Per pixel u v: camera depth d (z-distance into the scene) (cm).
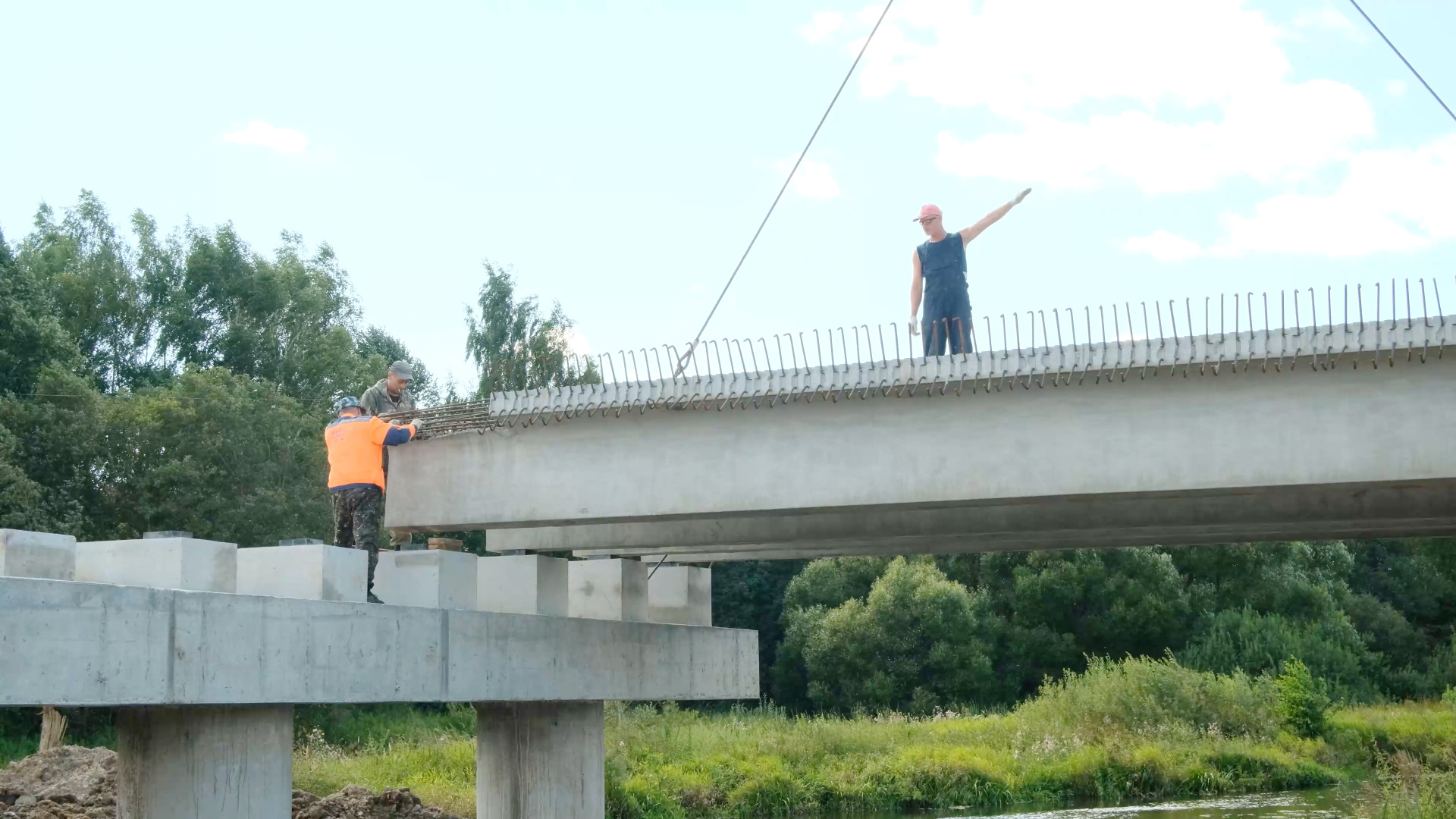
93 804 2167
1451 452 1230
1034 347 1347
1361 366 1265
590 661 1725
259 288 5794
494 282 6228
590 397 1540
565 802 1823
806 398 1448
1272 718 4050
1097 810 3116
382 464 1520
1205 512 1652
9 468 3491
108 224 6059
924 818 3066
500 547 1980
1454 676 5906
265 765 1260
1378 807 2422
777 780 3200
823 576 6134
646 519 1547
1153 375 1326
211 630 1148
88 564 1208
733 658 2131
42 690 998
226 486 4162
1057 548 2045
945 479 1391
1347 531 1820
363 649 1325
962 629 5669
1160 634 5884
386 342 7688
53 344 4159
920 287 1673
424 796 2628
